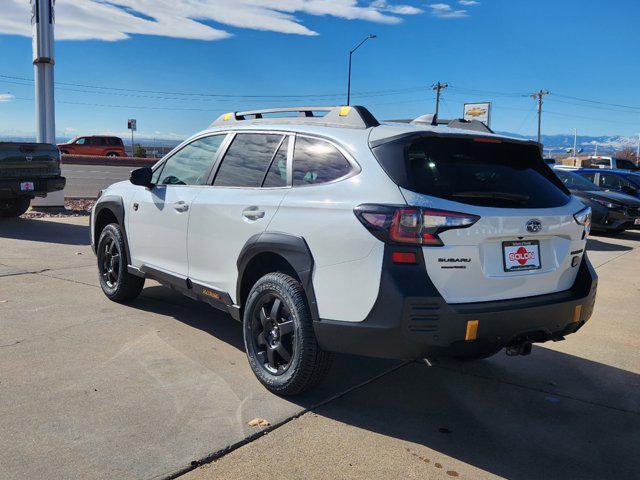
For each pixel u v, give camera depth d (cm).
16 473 266
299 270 341
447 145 339
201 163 460
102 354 421
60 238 927
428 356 310
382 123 371
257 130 421
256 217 379
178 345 447
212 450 295
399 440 319
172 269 470
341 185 335
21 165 1044
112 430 310
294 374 349
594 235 1372
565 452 316
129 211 522
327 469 286
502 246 324
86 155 3931
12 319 493
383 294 302
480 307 311
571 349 493
